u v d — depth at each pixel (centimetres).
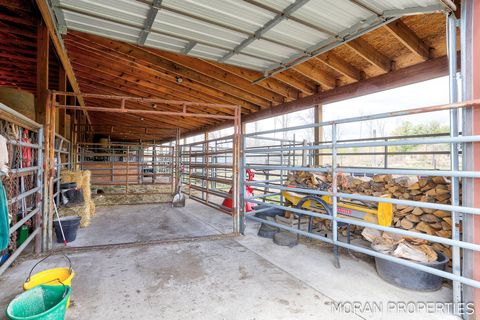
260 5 208
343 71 419
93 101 794
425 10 194
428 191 241
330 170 257
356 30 245
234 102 686
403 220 256
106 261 258
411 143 195
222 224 418
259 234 349
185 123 1029
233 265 252
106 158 1191
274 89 543
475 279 166
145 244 306
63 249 282
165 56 445
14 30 386
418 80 364
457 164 179
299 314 175
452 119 179
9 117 204
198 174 617
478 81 165
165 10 216
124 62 489
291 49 288
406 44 323
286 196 372
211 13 221
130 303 185
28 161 271
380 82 411
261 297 196
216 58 321
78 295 195
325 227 334
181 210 530
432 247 236
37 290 163
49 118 286
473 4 168
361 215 257
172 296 195
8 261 205
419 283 203
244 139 366
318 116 532
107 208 546
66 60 441
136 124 1095
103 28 253
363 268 247
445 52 340
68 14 230
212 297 195
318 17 225
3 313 170
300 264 256
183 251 288
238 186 362
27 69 577
